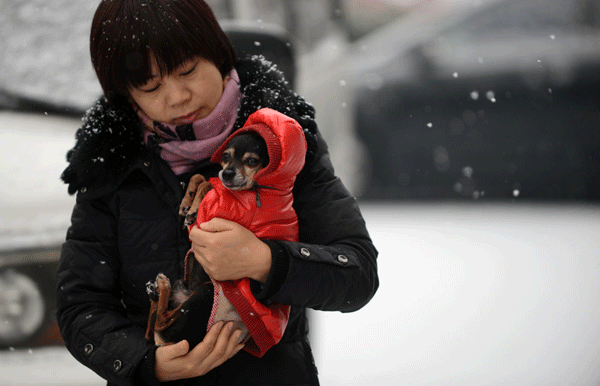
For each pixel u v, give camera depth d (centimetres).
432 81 1023
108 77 229
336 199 245
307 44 727
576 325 581
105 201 239
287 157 214
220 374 233
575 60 987
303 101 249
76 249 240
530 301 639
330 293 226
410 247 825
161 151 238
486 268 737
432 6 1120
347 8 1402
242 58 254
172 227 236
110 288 240
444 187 1041
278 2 698
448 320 605
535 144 1002
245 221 220
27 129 439
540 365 509
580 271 714
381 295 675
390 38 1088
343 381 494
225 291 217
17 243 383
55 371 373
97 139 235
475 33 1031
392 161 1042
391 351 545
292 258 219
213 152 236
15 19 497
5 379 373
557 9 1012
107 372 224
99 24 226
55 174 411
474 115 1016
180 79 226
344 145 781
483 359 524
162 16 220
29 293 382
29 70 480
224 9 649
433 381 489
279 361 235
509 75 1003
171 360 216
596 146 986
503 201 1030
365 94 1038
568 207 987
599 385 473
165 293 221
